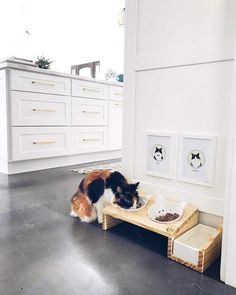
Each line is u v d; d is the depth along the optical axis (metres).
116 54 3.91
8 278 0.82
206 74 1.06
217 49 1.02
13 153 2.09
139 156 1.32
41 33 4.17
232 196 0.79
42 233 1.14
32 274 0.84
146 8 1.22
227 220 0.81
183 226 1.01
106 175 1.28
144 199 1.21
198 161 1.11
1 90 2.07
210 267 0.90
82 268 0.88
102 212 1.20
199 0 1.06
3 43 3.86
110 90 2.83
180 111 1.15
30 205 1.49
